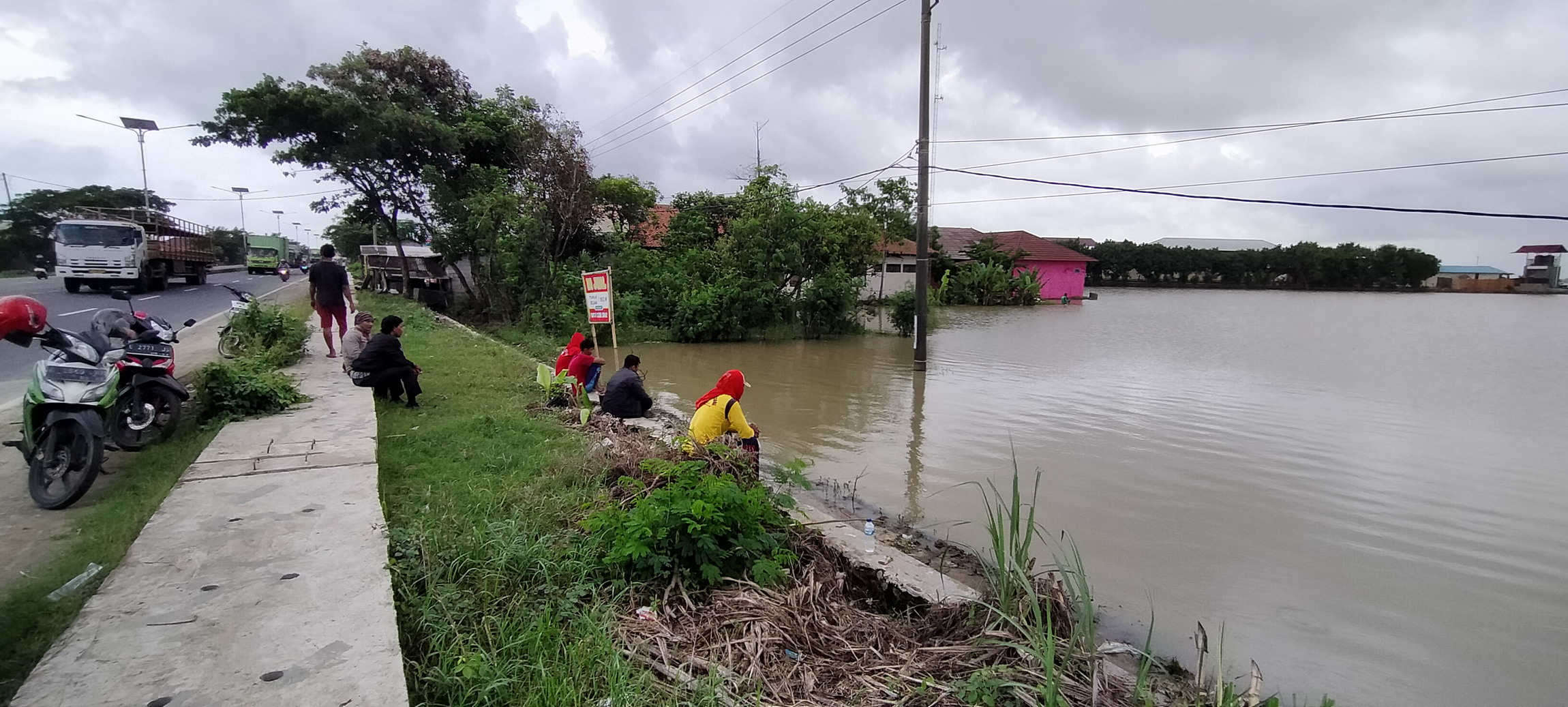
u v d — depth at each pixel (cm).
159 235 2517
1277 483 722
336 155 2034
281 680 260
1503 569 525
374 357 827
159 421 633
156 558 357
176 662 268
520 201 2030
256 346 973
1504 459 820
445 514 473
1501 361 1623
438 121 2098
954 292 4081
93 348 555
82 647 275
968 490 697
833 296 2094
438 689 282
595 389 974
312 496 452
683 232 2548
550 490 546
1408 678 387
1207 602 470
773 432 935
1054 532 589
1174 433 938
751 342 2008
